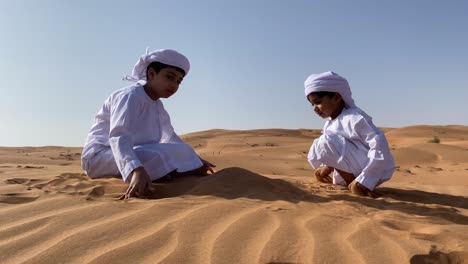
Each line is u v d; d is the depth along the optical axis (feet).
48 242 7.44
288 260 6.86
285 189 13.02
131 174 12.00
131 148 12.53
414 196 14.26
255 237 7.83
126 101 13.55
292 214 9.50
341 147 14.15
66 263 6.64
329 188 14.35
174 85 14.37
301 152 66.95
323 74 14.49
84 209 9.36
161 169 13.51
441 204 12.97
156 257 6.91
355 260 6.88
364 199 12.14
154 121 14.55
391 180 25.73
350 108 14.64
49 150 71.67
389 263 6.79
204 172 15.14
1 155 42.86
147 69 14.35
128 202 10.20
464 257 7.20
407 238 7.87
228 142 97.04
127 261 6.73
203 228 8.26
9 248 7.16
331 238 7.82
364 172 13.24
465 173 29.04
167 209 9.58
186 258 6.87
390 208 11.02
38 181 13.19
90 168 14.28
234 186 12.47
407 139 91.66
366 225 8.68
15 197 10.39
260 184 12.90
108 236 7.74
